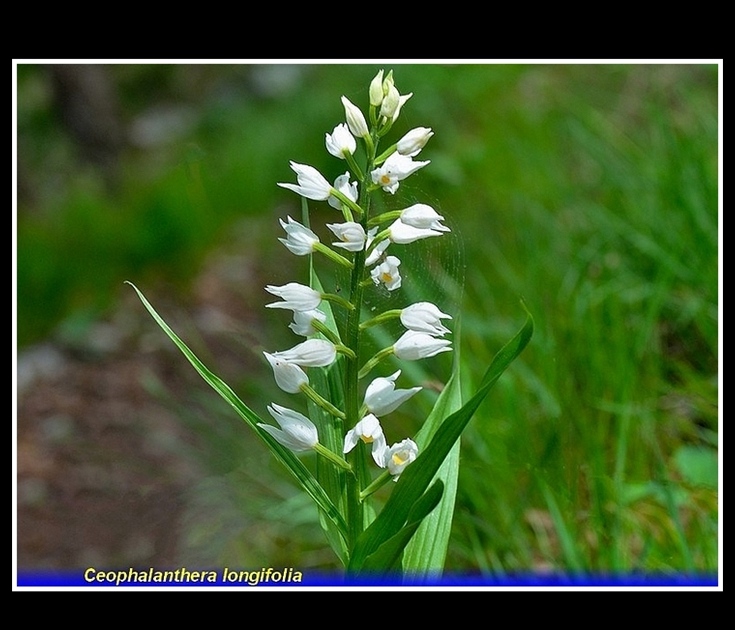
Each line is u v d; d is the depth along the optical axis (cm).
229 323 658
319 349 265
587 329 462
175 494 588
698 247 482
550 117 802
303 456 491
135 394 717
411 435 480
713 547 369
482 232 657
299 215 949
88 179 1110
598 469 395
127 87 1334
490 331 504
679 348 482
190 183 960
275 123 1149
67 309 850
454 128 915
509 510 412
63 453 657
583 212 582
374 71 1120
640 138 635
